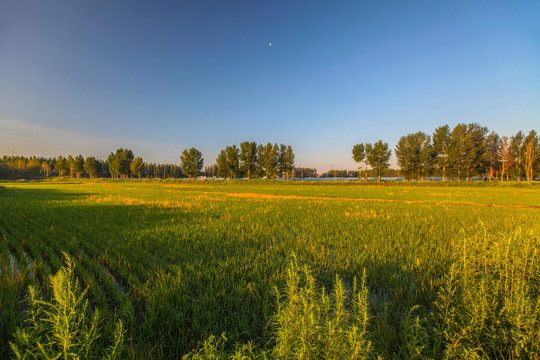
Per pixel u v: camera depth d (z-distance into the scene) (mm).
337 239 9055
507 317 2746
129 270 5750
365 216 14141
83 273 5363
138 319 3918
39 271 5594
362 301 2602
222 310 4027
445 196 31516
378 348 3145
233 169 86812
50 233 9242
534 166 63969
